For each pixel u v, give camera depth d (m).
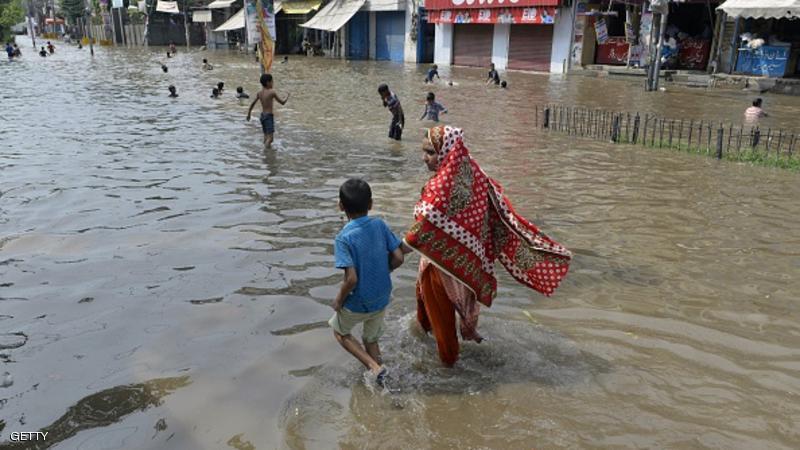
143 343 4.27
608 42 27.39
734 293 5.13
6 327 4.48
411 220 6.91
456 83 24.03
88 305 4.83
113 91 21.12
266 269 5.55
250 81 25.20
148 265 5.61
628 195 8.11
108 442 3.25
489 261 4.21
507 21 30.20
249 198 7.78
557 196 8.04
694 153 10.79
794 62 21.94
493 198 4.10
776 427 3.41
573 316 4.71
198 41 66.38
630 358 4.12
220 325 4.54
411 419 3.47
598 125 13.81
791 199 7.95
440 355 4.00
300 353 4.16
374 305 3.82
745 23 22.78
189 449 3.20
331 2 42.28
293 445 3.24
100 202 7.55
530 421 3.45
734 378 3.89
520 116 15.27
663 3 19.80
